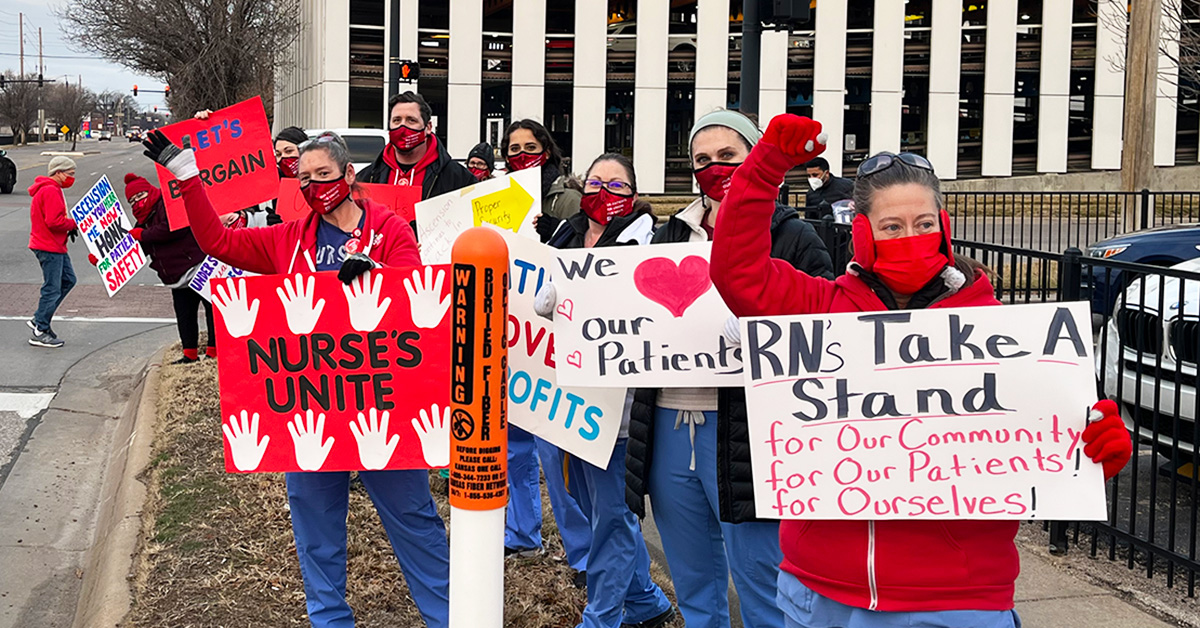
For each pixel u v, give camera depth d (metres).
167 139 3.87
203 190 3.92
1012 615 2.63
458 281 2.51
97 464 7.49
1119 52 28.52
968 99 32.06
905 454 2.58
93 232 9.26
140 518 5.71
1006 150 31.94
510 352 3.93
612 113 32.41
